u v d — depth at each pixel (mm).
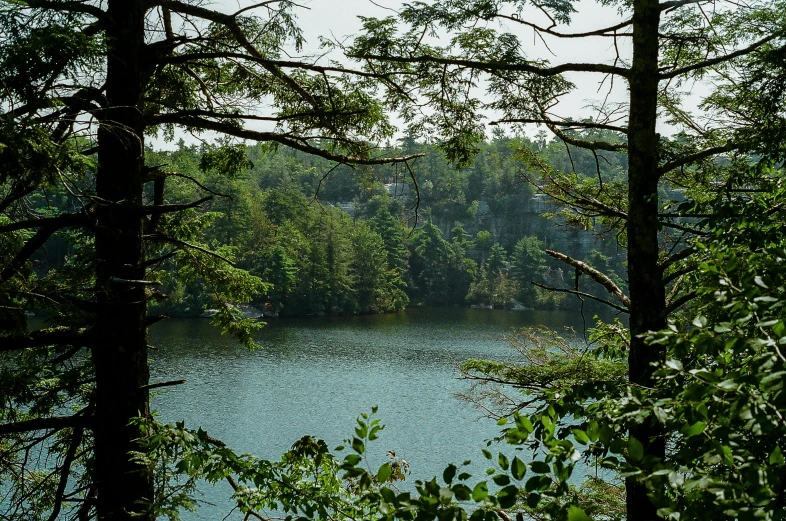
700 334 2582
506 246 120250
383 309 88188
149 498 6570
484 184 124438
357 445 2848
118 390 6527
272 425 30547
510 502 2441
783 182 4809
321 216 82438
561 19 6855
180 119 6852
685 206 5090
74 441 6914
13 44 4898
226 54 6691
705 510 2334
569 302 97750
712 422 2658
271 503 5250
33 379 6703
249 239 76562
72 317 6301
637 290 6535
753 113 7367
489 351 52031
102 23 6539
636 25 6590
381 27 7125
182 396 35219
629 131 6707
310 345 54500
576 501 2643
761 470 2215
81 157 4977
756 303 2625
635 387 3666
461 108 7641
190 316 65875
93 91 6410
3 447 7680
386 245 96312
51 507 7719
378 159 7418
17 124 4605
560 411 3182
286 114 8258
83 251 7410
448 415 32906
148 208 6477
